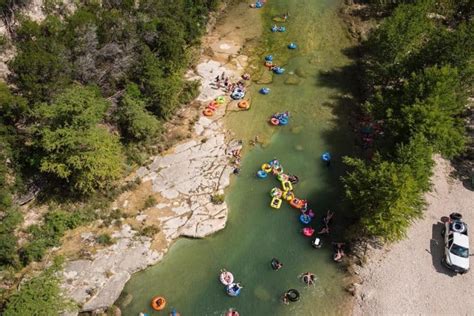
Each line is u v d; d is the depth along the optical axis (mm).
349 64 67125
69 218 44219
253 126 57000
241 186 50375
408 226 42844
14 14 49062
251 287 41469
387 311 38906
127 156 50938
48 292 35375
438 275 41344
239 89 61094
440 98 47312
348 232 45188
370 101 58031
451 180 50156
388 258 42906
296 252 44344
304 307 40000
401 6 65875
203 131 55562
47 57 45219
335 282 41781
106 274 41000
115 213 45750
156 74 52656
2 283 39625
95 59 51250
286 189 49562
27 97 45531
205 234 45156
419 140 44250
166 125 55531
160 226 45312
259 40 71312
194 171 50844
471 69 51969
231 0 80000
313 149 54781
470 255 42781
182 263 43188
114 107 51688
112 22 53719
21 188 44719
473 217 46250
